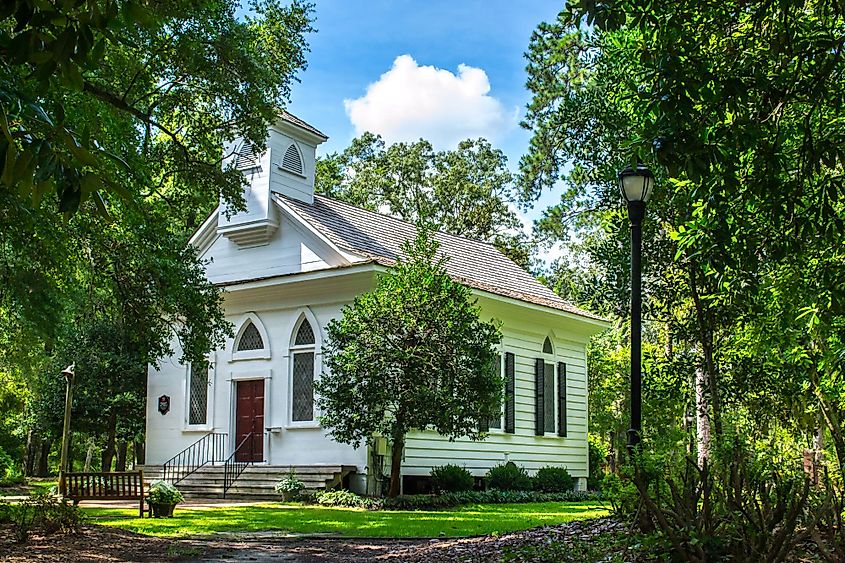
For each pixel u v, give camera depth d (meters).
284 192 27.06
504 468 27.16
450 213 54.56
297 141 27.80
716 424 15.16
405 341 21.45
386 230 29.36
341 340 21.83
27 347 27.05
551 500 26.56
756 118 9.74
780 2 8.93
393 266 23.75
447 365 21.34
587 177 19.34
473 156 54.69
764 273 14.65
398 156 54.69
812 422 20.52
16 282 19.05
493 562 10.46
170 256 19.16
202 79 17.92
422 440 25.05
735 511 7.96
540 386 30.09
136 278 19.33
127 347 28.95
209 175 18.78
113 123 15.69
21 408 38.53
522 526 15.72
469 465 26.72
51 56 4.12
